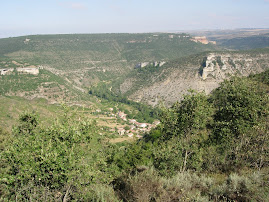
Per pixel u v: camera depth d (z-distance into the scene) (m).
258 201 6.19
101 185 8.37
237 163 9.57
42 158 6.78
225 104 11.27
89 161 8.27
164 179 7.80
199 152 10.16
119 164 16.84
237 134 10.58
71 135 7.80
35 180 7.09
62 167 6.91
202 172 10.15
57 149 7.29
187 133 10.73
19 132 8.93
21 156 7.02
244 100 10.43
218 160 10.20
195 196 6.49
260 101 10.50
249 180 6.65
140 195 6.99
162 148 10.98
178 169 10.55
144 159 16.69
